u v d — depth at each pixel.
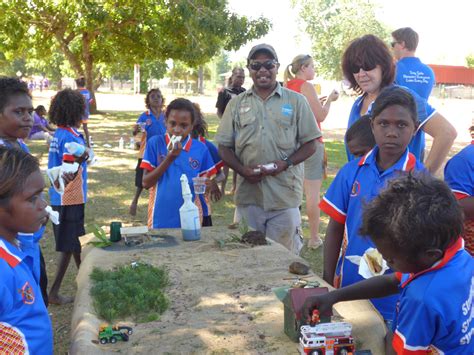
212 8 17.06
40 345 1.88
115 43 20.19
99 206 7.27
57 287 4.23
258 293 2.47
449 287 1.46
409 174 1.58
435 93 49.91
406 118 2.34
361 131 2.74
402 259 1.50
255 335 2.07
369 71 3.01
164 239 3.32
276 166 3.80
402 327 1.53
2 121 2.75
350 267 2.51
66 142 4.10
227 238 3.29
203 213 3.88
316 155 5.30
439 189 1.50
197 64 19.03
